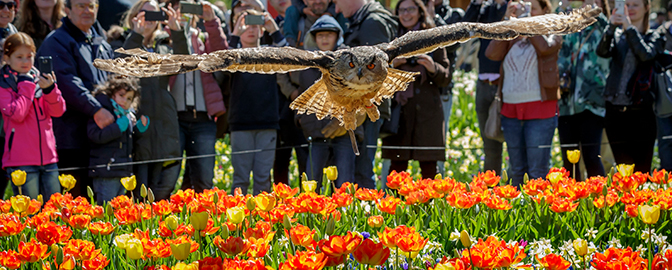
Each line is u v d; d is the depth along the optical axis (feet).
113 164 26.08
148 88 28.63
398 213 17.40
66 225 19.27
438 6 38.55
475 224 17.93
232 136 31.50
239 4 34.19
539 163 30.71
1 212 19.74
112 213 18.78
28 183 25.57
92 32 29.32
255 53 17.13
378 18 30.30
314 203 17.21
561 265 12.38
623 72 31.50
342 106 20.49
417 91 32.19
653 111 32.14
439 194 19.36
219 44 31.40
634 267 12.08
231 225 16.37
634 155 32.37
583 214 19.11
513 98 30.99
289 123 34.01
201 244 15.25
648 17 32.04
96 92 27.37
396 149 32.73
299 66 18.03
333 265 12.66
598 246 17.21
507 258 12.12
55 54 27.17
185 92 30.68
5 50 25.17
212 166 31.40
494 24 19.33
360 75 18.61
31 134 25.52
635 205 17.47
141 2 30.68
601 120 32.35
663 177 22.25
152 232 17.97
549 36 30.01
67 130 27.66
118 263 16.08
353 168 29.84
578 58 32.32
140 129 28.53
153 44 30.53
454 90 59.82
